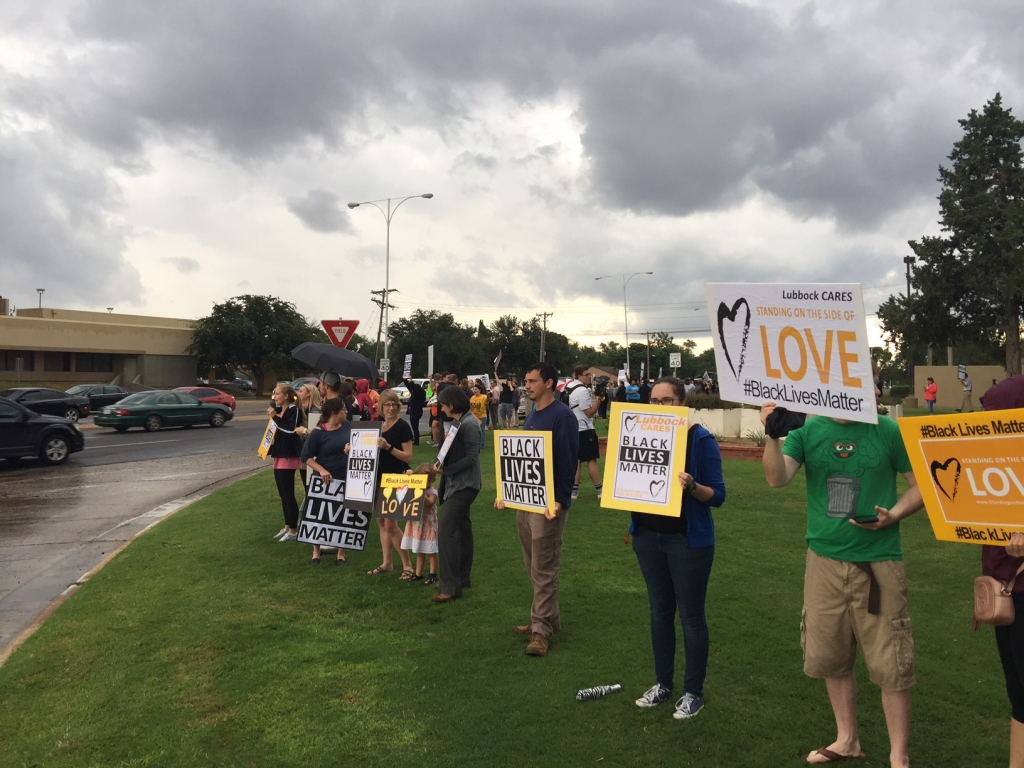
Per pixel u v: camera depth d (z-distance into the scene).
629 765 3.76
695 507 4.18
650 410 4.24
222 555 8.26
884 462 3.47
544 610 5.31
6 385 52.81
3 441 16.88
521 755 3.88
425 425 27.70
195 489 14.13
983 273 40.06
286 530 8.96
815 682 4.66
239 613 6.27
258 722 4.36
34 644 5.84
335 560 8.02
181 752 4.05
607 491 4.33
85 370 57.47
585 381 11.22
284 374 68.81
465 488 6.46
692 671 4.22
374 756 3.93
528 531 5.49
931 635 5.38
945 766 3.71
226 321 61.31
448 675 4.90
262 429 28.58
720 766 3.73
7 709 4.73
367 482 7.53
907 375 58.56
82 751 4.11
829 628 3.58
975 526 3.07
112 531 10.46
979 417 2.99
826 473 3.58
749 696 4.48
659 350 105.06
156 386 60.31
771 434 3.63
